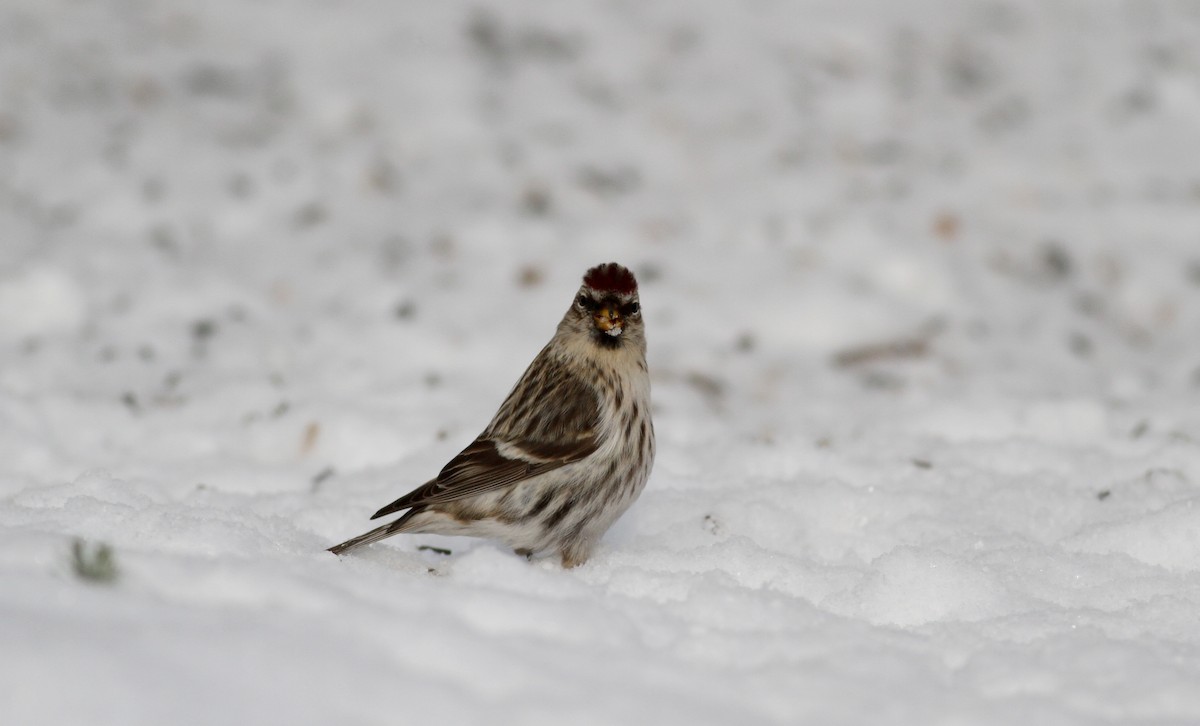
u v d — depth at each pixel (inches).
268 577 226.4
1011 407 467.8
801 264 620.1
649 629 245.1
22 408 441.4
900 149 737.6
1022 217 663.1
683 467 410.0
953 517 355.6
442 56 831.7
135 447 437.1
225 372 514.9
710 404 502.0
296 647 194.2
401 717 180.4
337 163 717.9
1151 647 254.4
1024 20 890.7
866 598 285.0
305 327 561.3
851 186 695.1
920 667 236.2
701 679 217.9
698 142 747.4
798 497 363.9
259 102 780.0
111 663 176.9
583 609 242.1
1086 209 671.1
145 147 722.2
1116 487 378.9
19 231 635.5
